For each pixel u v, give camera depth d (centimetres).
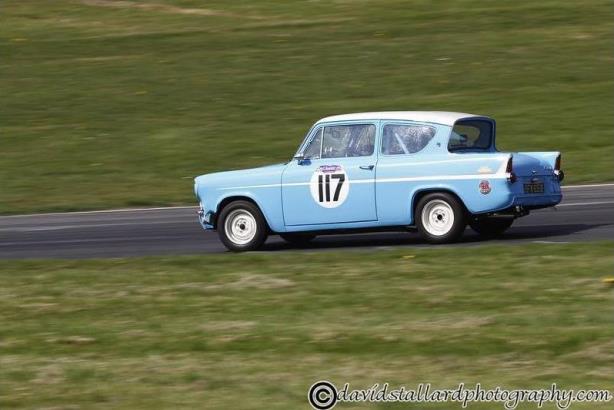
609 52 11825
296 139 9462
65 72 12544
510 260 4344
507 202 4672
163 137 9856
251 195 5116
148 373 2952
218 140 9631
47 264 5022
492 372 2816
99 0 16312
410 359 2969
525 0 14550
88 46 13775
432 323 3362
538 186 4822
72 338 3425
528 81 11031
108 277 4538
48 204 7900
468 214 4775
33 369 3056
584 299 3578
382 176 4862
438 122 4841
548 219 5834
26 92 11819
